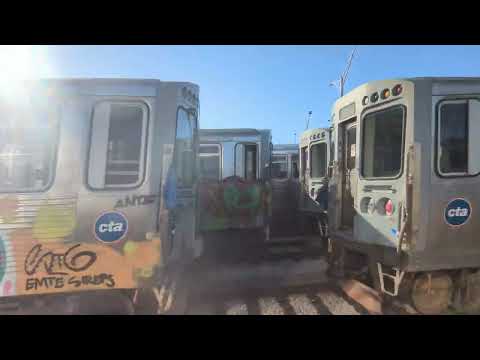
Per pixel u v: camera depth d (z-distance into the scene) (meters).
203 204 7.27
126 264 3.10
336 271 4.87
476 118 3.55
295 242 7.69
